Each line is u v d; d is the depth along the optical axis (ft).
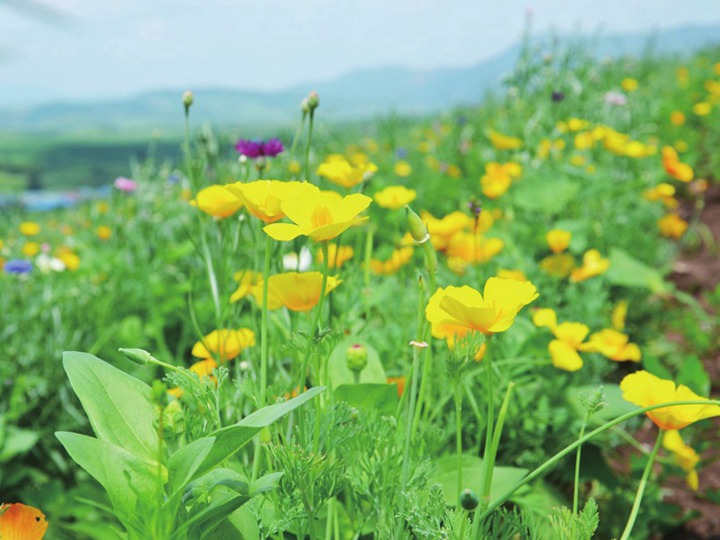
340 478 1.58
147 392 1.47
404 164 6.74
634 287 4.50
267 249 1.66
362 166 2.50
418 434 1.92
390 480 1.80
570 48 6.73
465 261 3.56
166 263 4.71
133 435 1.42
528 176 4.92
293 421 1.90
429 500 1.59
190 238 2.28
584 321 3.37
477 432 2.57
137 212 5.60
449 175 6.53
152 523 1.34
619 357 2.62
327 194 1.52
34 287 4.50
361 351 1.99
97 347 3.78
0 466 3.14
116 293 4.28
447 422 2.54
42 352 3.74
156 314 3.75
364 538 2.00
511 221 4.89
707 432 3.16
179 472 1.33
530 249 4.53
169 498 1.32
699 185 6.70
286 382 1.98
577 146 5.86
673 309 4.78
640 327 4.36
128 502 1.35
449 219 3.18
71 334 3.91
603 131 5.45
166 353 3.60
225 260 2.31
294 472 1.54
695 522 2.71
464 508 1.39
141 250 4.90
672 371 3.97
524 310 3.24
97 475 1.34
